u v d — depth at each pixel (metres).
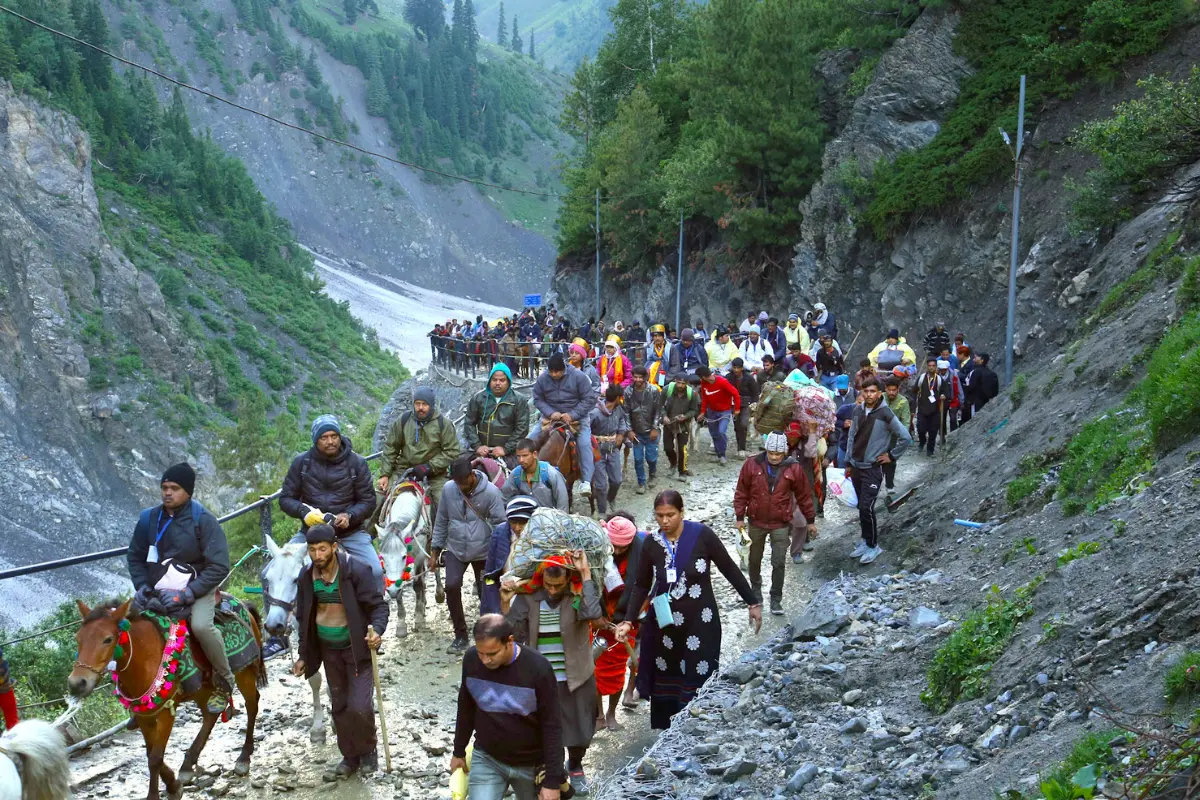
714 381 19.14
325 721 8.94
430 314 194.88
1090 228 22.80
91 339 121.75
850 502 13.70
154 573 7.61
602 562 7.04
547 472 11.03
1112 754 4.65
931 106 33.59
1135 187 21.81
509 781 5.70
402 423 11.45
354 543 9.12
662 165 50.97
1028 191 28.55
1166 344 10.98
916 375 21.89
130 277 132.12
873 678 7.56
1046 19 31.73
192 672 7.39
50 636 13.52
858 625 8.52
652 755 7.11
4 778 4.91
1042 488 10.65
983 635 7.00
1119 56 28.11
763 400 13.33
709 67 41.69
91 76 180.62
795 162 38.72
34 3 174.88
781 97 39.44
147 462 115.81
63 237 128.75
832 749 6.58
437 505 11.48
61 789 5.22
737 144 39.31
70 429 113.19
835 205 35.62
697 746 7.04
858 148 34.97
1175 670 4.93
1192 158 20.42
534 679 5.48
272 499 10.59
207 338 140.62
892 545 12.52
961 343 21.09
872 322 33.78
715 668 7.93
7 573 7.95
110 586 79.50
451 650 10.73
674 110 55.72
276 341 151.00
